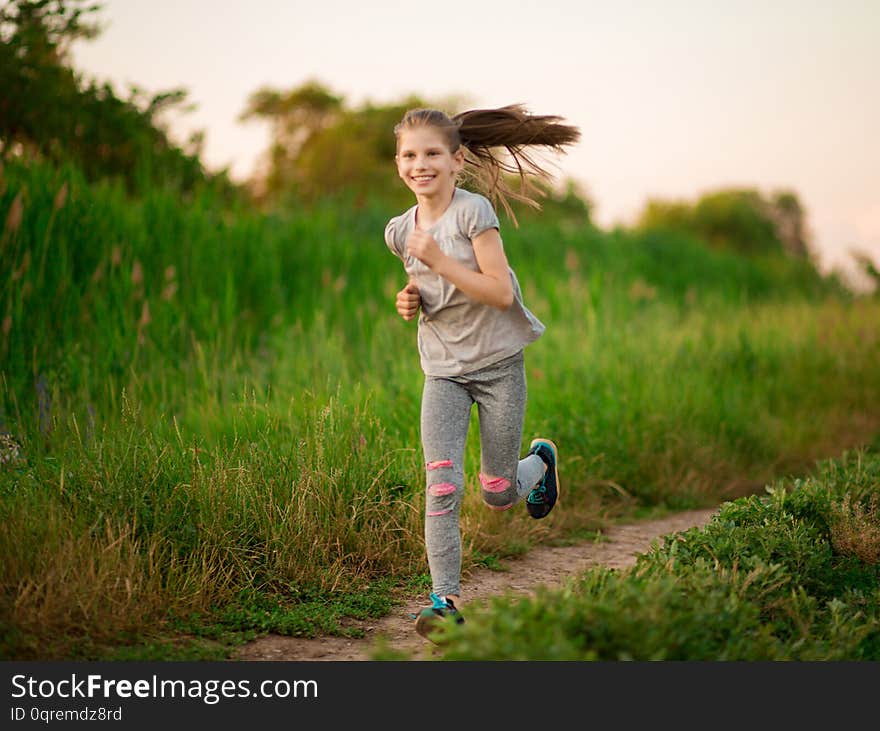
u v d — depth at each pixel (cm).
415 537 486
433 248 353
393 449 549
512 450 393
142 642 356
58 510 404
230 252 902
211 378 682
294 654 363
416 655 364
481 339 377
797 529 425
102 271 735
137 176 967
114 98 1045
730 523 431
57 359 648
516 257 1484
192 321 779
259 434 509
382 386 696
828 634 351
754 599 359
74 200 759
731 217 4372
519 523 559
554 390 745
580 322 989
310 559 441
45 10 969
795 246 4669
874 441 888
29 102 946
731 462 770
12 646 331
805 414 930
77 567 371
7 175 738
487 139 409
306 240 1080
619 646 289
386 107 3484
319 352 747
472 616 338
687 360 931
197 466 441
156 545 393
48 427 521
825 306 1457
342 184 3108
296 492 463
